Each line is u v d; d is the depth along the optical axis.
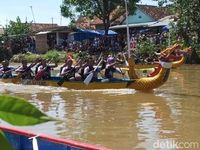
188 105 14.77
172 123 11.57
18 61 44.59
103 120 12.20
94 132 10.62
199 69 29.36
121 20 57.16
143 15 56.88
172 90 18.97
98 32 49.97
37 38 52.16
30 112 0.91
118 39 46.97
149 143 9.47
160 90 18.84
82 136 10.21
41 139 5.64
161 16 57.00
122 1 44.75
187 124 11.42
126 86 18.34
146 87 17.97
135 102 15.59
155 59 29.47
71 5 46.62
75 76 19.66
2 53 46.78
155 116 12.73
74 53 41.56
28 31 63.97
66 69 19.73
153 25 48.72
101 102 15.73
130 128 11.00
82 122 11.90
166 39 37.59
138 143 9.48
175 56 29.61
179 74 26.44
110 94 17.72
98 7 45.25
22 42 51.91
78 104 15.41
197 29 34.22
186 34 34.59
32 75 22.05
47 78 20.81
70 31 49.91
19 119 0.91
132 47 38.53
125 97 16.84
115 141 9.72
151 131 10.64
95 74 19.02
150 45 35.06
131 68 18.77
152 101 15.81
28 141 5.78
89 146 5.03
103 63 19.44
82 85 19.08
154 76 18.23
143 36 40.09
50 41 52.06
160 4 38.03
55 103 15.80
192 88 19.67
